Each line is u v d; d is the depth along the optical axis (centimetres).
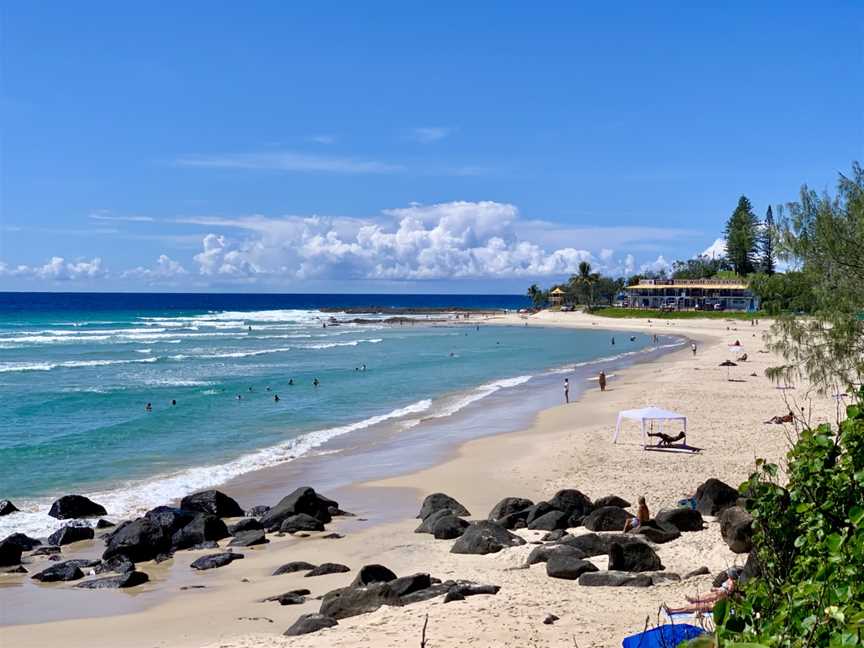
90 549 2012
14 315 15150
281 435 3562
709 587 1298
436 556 1819
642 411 3095
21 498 2484
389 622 1234
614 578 1385
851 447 625
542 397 4697
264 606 1541
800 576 573
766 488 634
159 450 3228
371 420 3947
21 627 1463
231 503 2333
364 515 2305
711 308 14850
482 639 1101
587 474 2630
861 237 2162
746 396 4325
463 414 4103
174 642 1341
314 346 8856
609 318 14625
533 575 1513
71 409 4203
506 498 2198
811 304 2288
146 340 9312
